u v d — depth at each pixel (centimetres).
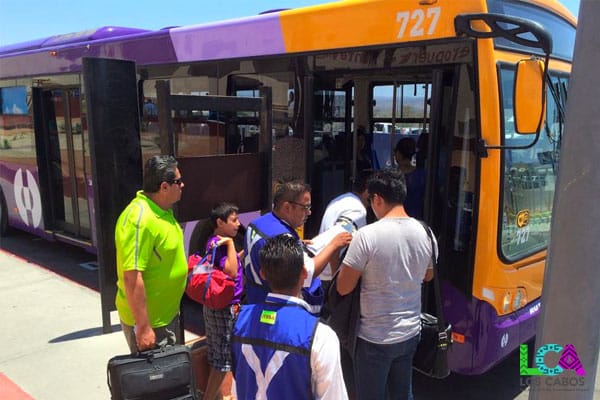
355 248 284
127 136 411
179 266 314
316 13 455
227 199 395
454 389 438
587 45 223
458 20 348
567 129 232
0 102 884
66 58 722
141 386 279
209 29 546
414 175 452
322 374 198
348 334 294
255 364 204
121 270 301
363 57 425
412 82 453
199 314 604
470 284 372
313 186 473
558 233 237
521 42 337
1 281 700
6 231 952
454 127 375
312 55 460
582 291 234
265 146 412
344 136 488
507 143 372
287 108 483
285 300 211
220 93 541
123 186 412
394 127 465
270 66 494
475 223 367
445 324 326
